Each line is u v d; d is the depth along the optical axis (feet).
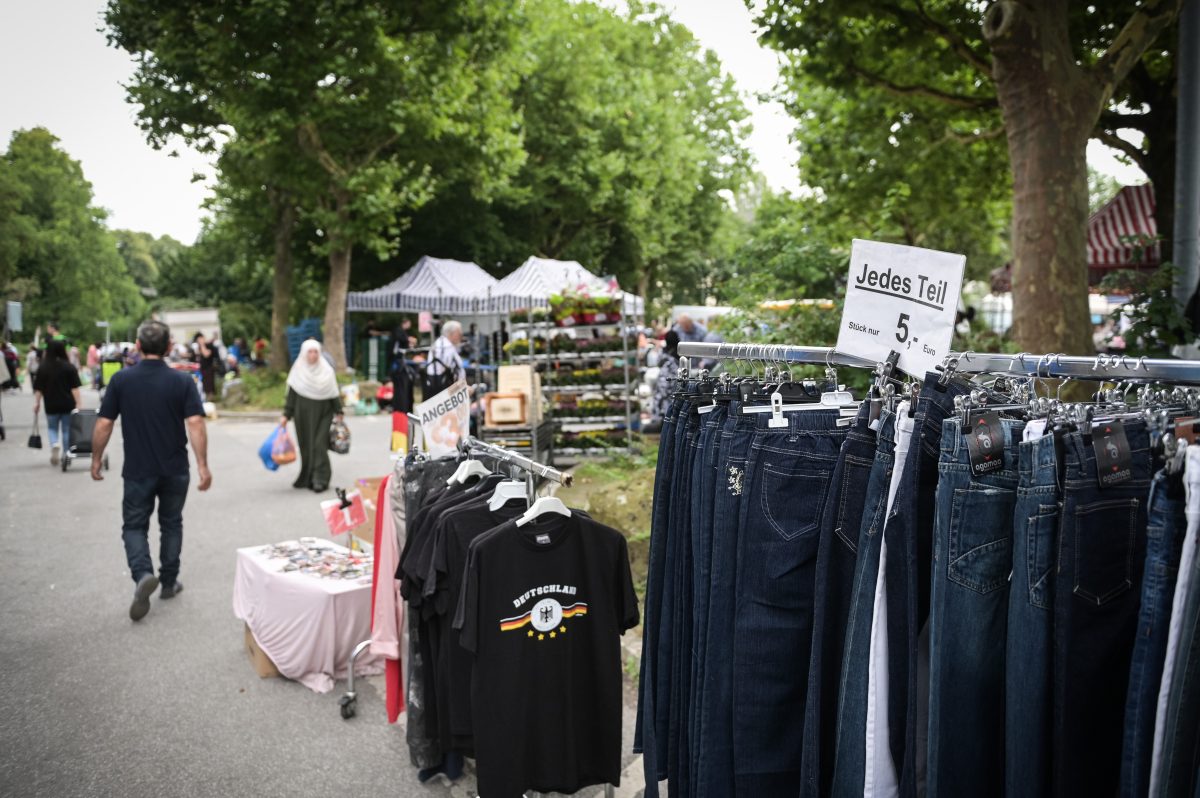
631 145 95.20
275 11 51.52
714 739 7.29
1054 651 5.06
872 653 5.99
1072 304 19.45
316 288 110.73
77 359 116.67
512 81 71.87
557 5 90.07
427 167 67.72
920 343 6.26
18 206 212.64
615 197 95.66
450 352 33.42
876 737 6.00
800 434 6.90
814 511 6.82
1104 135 30.83
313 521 27.27
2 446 46.16
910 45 29.25
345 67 55.77
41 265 224.94
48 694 14.49
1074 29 29.68
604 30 103.71
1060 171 19.48
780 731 6.91
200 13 53.57
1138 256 24.17
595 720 10.11
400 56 58.95
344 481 34.40
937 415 5.89
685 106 122.11
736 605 7.02
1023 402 6.00
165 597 19.34
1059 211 19.47
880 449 6.12
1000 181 41.39
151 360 18.37
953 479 5.45
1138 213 37.70
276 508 29.17
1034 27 19.12
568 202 94.68
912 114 38.09
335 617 14.78
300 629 14.66
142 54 67.46
